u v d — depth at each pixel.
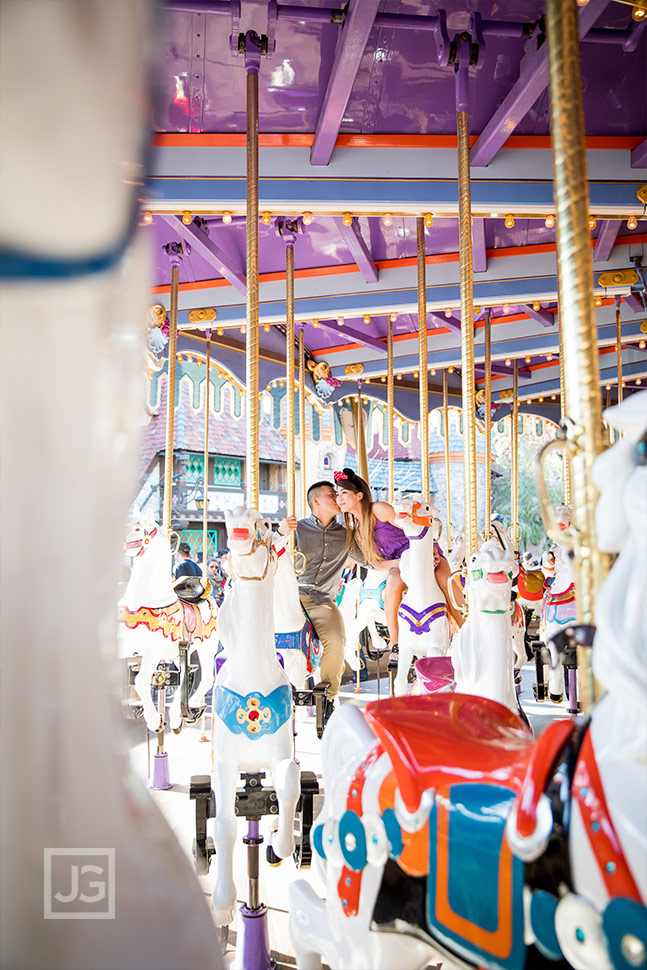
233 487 11.91
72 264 0.85
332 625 4.88
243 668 2.61
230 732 2.56
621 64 4.24
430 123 4.70
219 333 7.73
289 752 2.61
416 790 1.28
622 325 7.96
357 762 1.45
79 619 0.87
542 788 1.11
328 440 10.49
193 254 6.15
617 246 6.55
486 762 1.27
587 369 1.33
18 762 0.85
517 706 2.60
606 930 0.99
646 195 4.90
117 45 0.86
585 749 1.11
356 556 5.18
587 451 1.32
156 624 4.48
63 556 0.86
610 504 1.16
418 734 1.38
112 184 0.86
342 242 6.21
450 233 6.11
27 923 0.84
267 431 12.55
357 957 1.38
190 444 11.18
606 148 4.91
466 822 1.20
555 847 1.06
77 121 0.84
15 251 0.83
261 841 2.59
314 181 4.65
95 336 0.88
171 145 4.56
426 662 3.39
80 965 0.86
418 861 1.26
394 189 4.72
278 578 4.34
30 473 0.85
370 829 1.36
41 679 0.85
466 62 3.76
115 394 0.91
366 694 7.26
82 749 0.87
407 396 10.77
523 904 1.09
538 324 8.20
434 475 13.76
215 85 4.25
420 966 1.37
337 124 4.29
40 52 0.82
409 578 4.31
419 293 5.14
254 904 2.54
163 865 0.96
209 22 3.81
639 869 0.98
